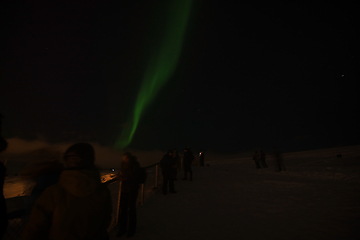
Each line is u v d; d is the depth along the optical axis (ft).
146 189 23.41
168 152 21.39
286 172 36.86
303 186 23.25
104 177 10.78
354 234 10.61
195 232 11.53
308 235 10.69
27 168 6.04
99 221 4.31
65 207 4.06
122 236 11.28
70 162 4.57
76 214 4.05
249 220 13.15
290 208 15.37
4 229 4.23
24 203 6.18
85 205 4.14
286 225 12.13
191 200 18.44
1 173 4.41
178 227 12.32
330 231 11.07
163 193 20.66
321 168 39.01
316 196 18.54
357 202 16.02
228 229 11.81
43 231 4.08
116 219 13.30
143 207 16.47
